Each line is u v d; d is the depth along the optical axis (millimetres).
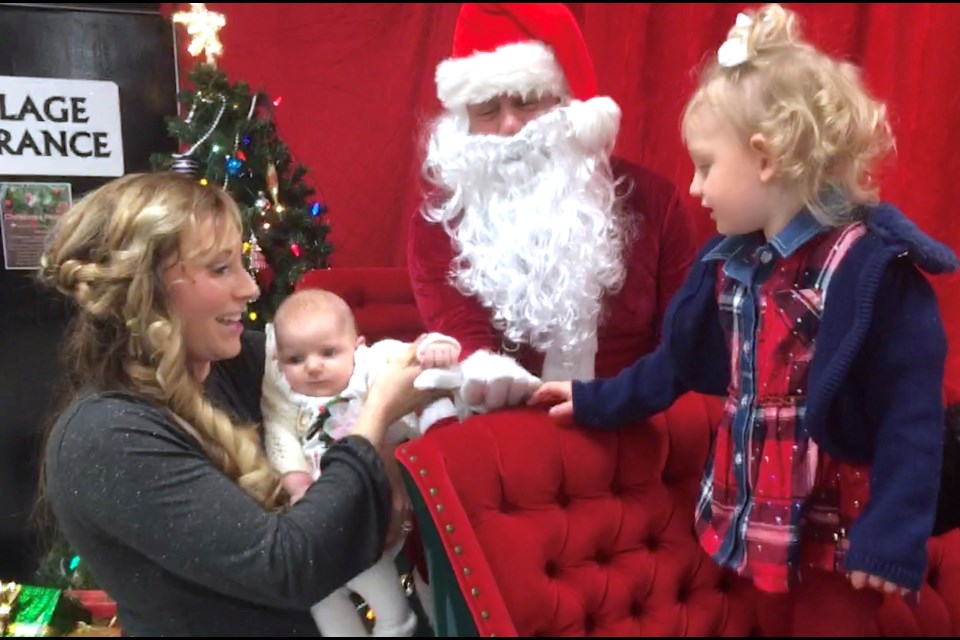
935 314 1010
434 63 2602
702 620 1213
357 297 2256
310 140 2670
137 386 1085
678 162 2379
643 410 1241
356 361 1345
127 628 1087
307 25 2611
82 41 1877
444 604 1093
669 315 1227
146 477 992
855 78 1112
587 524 1203
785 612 1219
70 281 1073
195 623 1062
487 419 1219
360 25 2621
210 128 1967
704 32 2328
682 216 1741
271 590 995
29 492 1919
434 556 1104
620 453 1259
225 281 1120
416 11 2598
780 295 1072
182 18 1979
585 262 1621
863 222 1049
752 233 1157
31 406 1902
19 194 1848
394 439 1338
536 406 1286
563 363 1659
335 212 2691
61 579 1733
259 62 2619
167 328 1061
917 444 967
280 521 1010
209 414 1112
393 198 2691
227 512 999
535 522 1173
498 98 1715
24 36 1819
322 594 1036
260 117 2074
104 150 1923
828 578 1119
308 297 1379
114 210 1070
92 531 1028
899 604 1178
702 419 1320
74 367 1139
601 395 1240
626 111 2426
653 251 1703
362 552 1066
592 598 1180
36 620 1521
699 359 1214
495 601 1056
